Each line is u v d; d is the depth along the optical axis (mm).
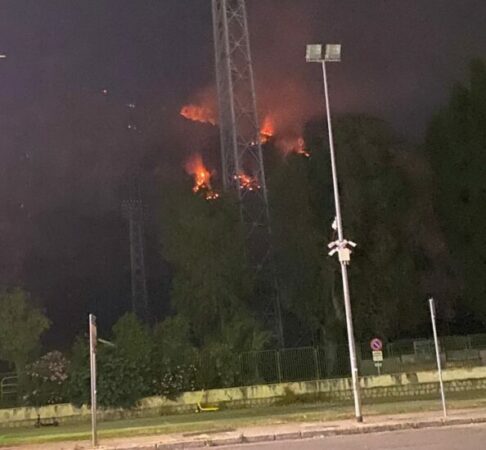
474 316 39625
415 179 36000
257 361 30047
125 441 18562
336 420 20281
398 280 34500
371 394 27812
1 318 33594
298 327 37469
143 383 28141
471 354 32312
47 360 29328
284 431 18141
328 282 34375
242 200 39406
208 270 37312
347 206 34438
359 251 34188
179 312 37562
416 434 16656
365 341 33969
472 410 20859
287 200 36031
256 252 38500
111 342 29969
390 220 34844
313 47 22516
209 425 21250
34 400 28609
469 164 38812
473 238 38344
